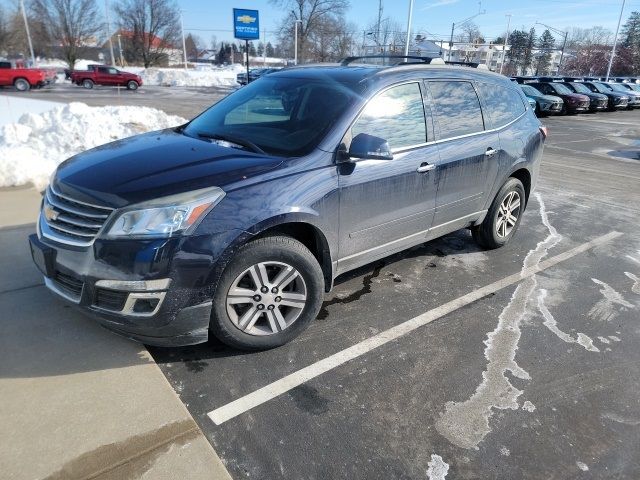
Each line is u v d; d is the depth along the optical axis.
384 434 2.46
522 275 4.46
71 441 2.27
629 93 29.00
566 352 3.25
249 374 2.87
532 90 23.56
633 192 8.21
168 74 43.72
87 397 2.56
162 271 2.50
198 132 3.67
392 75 3.59
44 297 3.50
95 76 33.25
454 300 3.91
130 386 2.66
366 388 2.80
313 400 2.68
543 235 5.65
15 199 5.65
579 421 2.61
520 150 4.76
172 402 2.57
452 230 4.36
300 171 2.94
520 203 5.09
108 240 2.51
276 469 2.22
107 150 3.28
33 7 56.62
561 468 2.31
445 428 2.52
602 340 3.42
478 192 4.40
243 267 2.79
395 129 3.51
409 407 2.66
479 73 4.48
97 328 3.16
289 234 3.13
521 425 2.56
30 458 2.17
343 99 3.34
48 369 2.75
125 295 2.52
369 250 3.52
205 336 2.80
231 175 2.74
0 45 56.72
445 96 3.97
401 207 3.60
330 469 2.24
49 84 33.88
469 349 3.23
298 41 54.56
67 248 2.67
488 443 2.43
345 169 3.14
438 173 3.82
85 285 2.59
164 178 2.67
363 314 3.62
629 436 2.53
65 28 53.62
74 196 2.69
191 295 2.61
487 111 4.41
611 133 17.80
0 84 28.22
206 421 2.49
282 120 3.46
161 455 2.23
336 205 3.11
